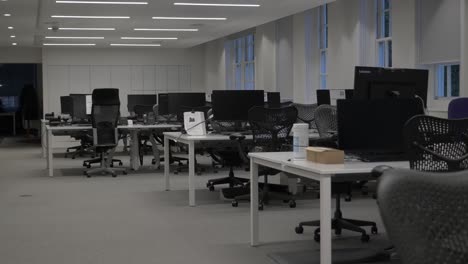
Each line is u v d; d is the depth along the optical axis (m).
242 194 6.39
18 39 14.78
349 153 3.62
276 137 5.98
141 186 7.60
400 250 0.95
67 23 11.79
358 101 3.64
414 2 8.21
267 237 4.64
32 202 6.41
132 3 9.50
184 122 6.38
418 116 3.16
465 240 0.95
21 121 19.20
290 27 13.05
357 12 9.89
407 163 3.46
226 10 10.40
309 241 4.49
